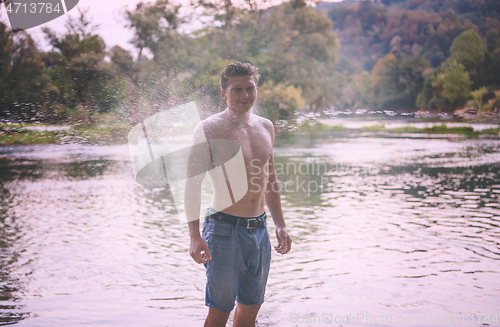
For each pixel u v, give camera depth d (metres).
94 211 7.00
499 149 18.97
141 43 31.73
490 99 56.50
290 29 45.25
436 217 6.21
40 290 3.44
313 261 4.18
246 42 40.41
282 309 3.01
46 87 21.17
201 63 33.53
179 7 35.12
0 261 4.25
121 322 2.82
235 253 2.24
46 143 16.09
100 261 4.27
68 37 24.80
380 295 3.26
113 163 14.43
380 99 73.62
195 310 3.04
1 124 15.73
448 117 46.09
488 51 64.06
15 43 22.69
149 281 3.67
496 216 6.23
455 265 3.98
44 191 9.16
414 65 72.50
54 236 5.33
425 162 14.23
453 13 87.69
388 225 5.73
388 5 106.75
